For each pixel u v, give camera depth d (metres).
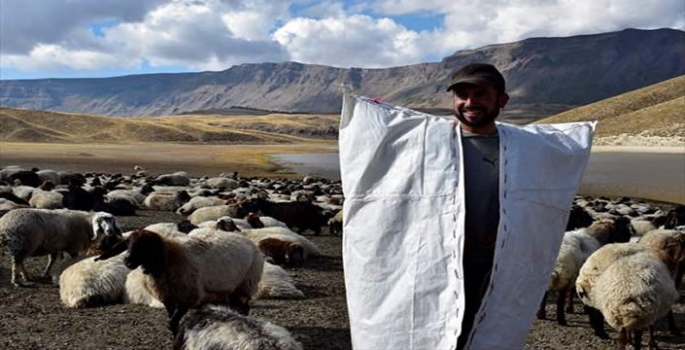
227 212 20.02
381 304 3.37
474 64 3.54
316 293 11.88
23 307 10.21
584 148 3.58
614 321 8.23
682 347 9.27
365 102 3.63
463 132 3.55
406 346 3.29
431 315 3.27
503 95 3.57
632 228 19.09
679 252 9.63
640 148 108.25
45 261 14.04
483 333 3.32
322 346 8.60
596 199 36.03
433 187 3.37
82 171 57.22
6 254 14.70
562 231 3.50
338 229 20.98
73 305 10.23
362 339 3.39
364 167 3.50
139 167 58.38
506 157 3.41
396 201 3.41
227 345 5.91
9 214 11.72
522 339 3.37
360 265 3.43
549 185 3.44
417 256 3.33
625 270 8.23
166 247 7.84
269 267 11.73
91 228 12.69
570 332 9.95
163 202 26.27
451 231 3.30
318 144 173.38
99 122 149.12
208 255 8.32
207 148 116.75
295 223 20.47
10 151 79.56
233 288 8.77
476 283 3.41
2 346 8.20
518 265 3.32
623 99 168.38
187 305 8.09
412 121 3.53
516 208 3.33
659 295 8.06
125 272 10.77
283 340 5.87
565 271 10.05
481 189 3.41
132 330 9.05
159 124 160.12
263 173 61.09
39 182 34.75
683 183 50.56
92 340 8.58
